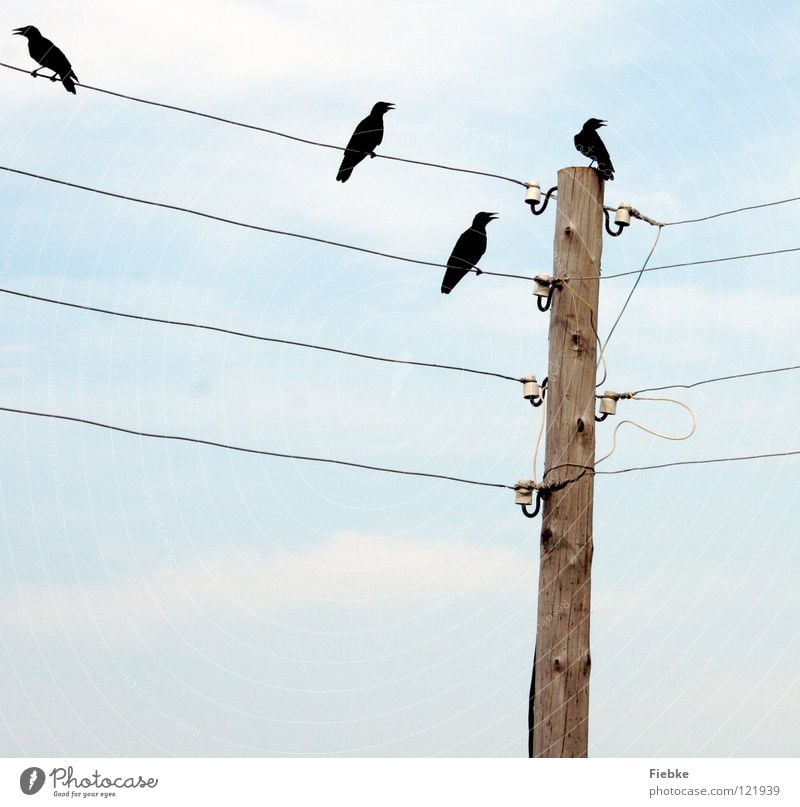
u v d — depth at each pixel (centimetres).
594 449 894
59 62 909
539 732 840
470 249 1027
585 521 876
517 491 889
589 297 911
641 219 967
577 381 896
